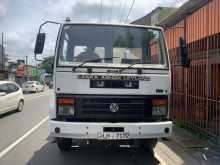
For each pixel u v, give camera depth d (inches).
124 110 250.1
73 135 240.2
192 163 271.6
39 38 275.1
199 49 381.1
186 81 418.9
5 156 294.5
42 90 1872.5
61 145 306.3
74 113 247.4
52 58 273.6
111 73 249.3
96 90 247.4
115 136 241.0
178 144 338.6
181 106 438.6
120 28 269.9
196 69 388.8
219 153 302.0
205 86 362.3
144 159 283.7
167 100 257.9
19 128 457.4
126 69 251.1
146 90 252.4
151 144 309.3
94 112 248.4
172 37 471.8
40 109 740.7
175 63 460.8
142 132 243.0
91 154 300.2
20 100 690.2
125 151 311.7
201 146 327.6
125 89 249.6
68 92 247.8
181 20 438.6
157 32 273.0
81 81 247.1
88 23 268.7
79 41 263.4
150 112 253.3
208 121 350.6
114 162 273.9
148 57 264.7
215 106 336.8
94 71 248.4
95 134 239.8
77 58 259.0
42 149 322.0
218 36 335.9
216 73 342.3
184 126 424.8
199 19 382.6
